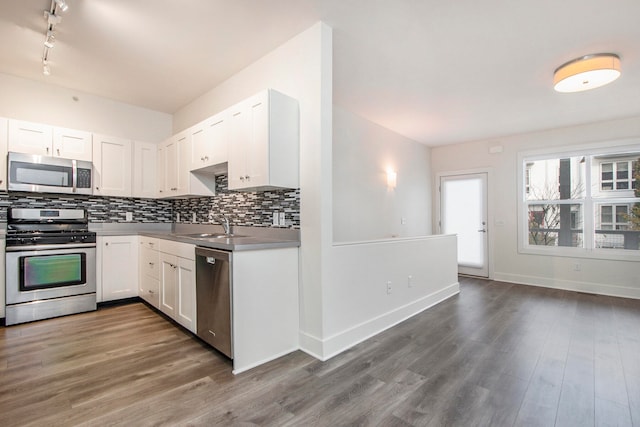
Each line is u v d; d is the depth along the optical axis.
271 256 2.31
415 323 3.08
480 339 2.67
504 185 5.30
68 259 3.18
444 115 4.30
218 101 3.43
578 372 2.11
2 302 2.84
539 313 3.41
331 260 2.40
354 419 1.61
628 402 1.77
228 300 2.11
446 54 2.76
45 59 2.77
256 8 2.17
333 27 2.39
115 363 2.17
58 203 3.55
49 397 1.77
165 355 2.30
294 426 1.55
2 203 3.21
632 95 3.54
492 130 4.97
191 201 4.05
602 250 4.45
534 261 4.98
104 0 2.07
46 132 3.26
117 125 3.92
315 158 2.37
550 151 4.87
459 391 1.87
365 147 4.45
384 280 2.95
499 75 3.14
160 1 2.09
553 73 3.09
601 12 2.17
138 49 2.71
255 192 2.99
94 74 3.19
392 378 2.02
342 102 3.85
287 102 2.44
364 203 4.43
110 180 3.70
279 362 2.23
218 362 2.20
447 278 4.12
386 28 2.40
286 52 2.60
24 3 2.11
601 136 4.47
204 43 2.62
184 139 3.44
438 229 6.02
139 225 4.18
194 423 1.56
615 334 2.79
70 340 2.56
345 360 2.27
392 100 3.78
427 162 6.01
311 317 2.39
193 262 2.55
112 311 3.32
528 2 2.08
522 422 1.59
